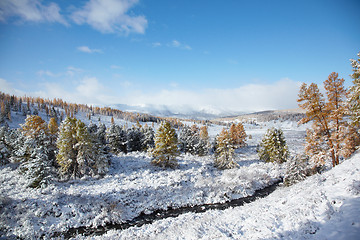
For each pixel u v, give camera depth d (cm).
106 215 1952
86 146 2984
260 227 970
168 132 3653
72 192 2316
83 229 1802
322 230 775
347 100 1662
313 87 1866
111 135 4709
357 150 1705
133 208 2156
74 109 16612
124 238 1446
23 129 3100
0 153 3391
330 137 1797
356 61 1622
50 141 3309
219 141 4034
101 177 2992
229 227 1104
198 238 1066
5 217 1725
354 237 674
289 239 794
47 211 1942
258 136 12081
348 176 1181
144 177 3031
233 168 3800
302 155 2369
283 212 1052
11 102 12794
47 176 2425
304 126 17688
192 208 2250
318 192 1110
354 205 849
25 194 2173
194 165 3934
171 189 2600
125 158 4144
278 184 3039
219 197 2473
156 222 1816
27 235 1609
